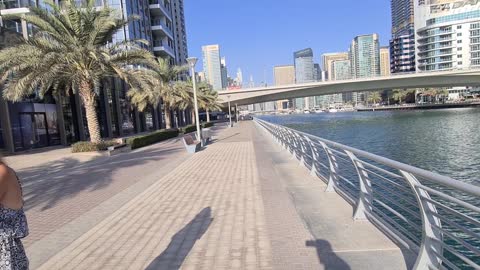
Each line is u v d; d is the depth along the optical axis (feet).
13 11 84.12
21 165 49.88
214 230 16.98
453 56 424.46
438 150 89.15
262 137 78.74
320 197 21.54
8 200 7.24
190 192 25.94
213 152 53.01
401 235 13.51
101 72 59.21
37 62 51.21
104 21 55.83
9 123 69.41
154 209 21.79
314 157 28.81
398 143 108.06
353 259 12.43
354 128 173.27
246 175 31.42
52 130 84.43
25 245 16.42
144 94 98.32
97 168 43.01
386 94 506.89
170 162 44.24
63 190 30.09
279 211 19.20
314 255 13.12
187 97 127.13
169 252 14.62
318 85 206.69
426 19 447.42
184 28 364.79
